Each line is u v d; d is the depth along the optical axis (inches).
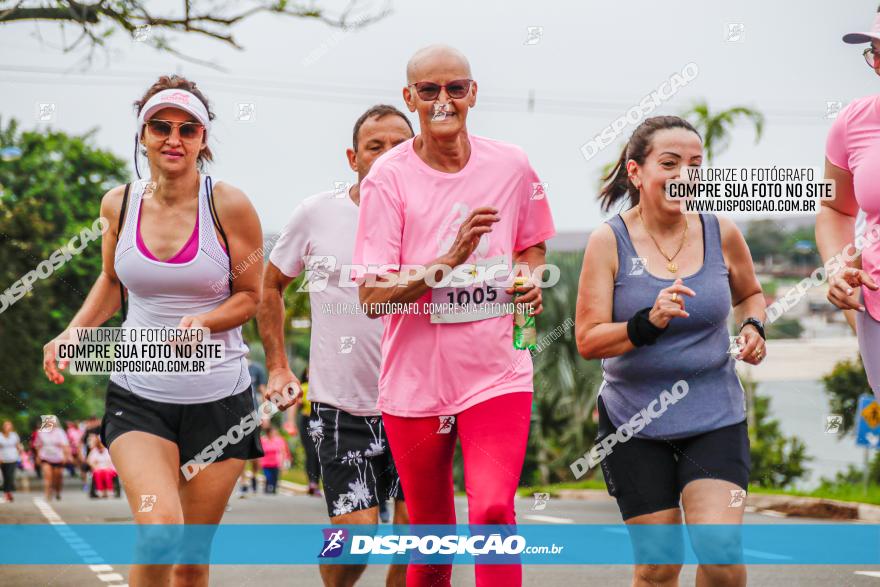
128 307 198.4
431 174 178.2
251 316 197.6
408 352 180.2
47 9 314.2
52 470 749.9
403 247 179.5
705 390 177.9
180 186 191.5
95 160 903.7
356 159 225.6
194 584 198.7
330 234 222.4
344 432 220.1
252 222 196.1
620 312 181.3
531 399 180.4
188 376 190.7
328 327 221.0
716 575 170.9
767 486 619.2
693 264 180.9
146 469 183.3
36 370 929.5
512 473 173.9
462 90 174.2
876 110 189.9
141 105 195.3
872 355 192.5
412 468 184.2
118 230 195.3
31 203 868.6
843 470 610.2
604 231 182.7
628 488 180.7
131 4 302.5
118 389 191.5
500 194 180.1
